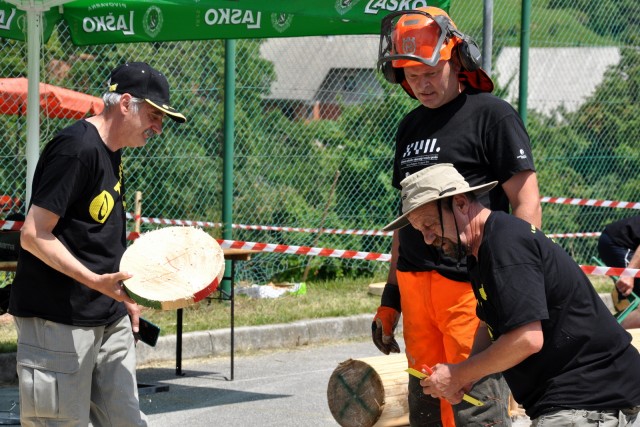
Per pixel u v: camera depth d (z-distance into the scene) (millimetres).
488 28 9406
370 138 11102
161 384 7172
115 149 4230
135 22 7758
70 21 7980
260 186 10516
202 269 4137
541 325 3400
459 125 4305
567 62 12773
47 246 3980
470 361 3453
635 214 12523
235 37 7543
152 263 4145
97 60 10219
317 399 6918
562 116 12359
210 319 8711
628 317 7539
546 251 3383
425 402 4500
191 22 7617
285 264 10766
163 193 10016
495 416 4113
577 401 3410
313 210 10820
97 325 4207
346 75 11312
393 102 11133
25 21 7480
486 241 3367
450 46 4250
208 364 7934
